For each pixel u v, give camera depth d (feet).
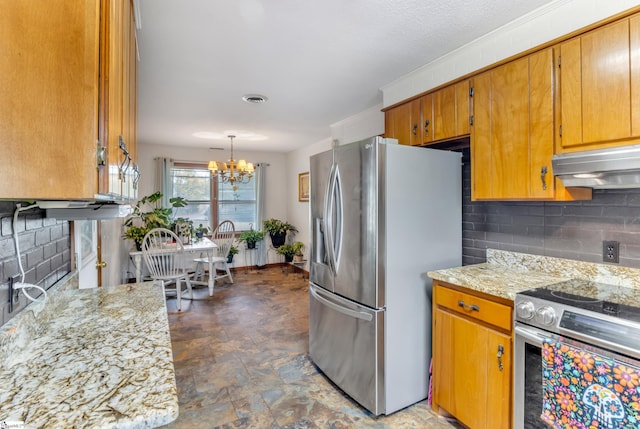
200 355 8.86
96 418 2.18
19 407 2.28
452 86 6.88
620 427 3.62
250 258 20.39
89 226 8.18
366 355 6.37
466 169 7.75
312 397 6.98
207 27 5.97
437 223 7.03
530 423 4.66
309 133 14.87
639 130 4.31
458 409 5.86
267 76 8.26
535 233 6.49
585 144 4.84
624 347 3.65
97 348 3.27
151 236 13.88
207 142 17.20
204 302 13.58
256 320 11.51
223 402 6.80
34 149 2.08
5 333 2.97
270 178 21.06
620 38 4.47
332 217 7.20
